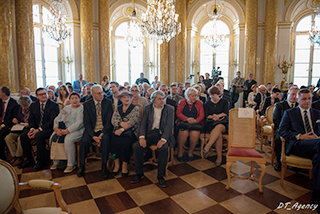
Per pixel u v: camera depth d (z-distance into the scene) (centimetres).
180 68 1082
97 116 383
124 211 255
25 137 387
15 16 630
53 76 988
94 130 379
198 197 286
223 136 400
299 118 322
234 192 299
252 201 276
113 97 532
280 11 1014
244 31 1068
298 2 1001
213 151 470
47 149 415
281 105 384
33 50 664
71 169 368
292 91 378
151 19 595
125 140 348
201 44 1305
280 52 1027
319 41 929
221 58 1284
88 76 945
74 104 386
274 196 288
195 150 480
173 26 611
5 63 582
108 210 257
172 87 530
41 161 375
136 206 265
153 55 1263
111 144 352
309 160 289
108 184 322
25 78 645
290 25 1008
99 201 276
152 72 1275
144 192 299
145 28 617
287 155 307
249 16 978
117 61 1266
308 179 337
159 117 364
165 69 1087
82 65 950
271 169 376
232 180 336
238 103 1098
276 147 372
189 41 1158
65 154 370
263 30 995
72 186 316
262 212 253
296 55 1145
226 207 263
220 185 319
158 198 284
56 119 380
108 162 390
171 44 1092
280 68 1013
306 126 319
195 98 424
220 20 1259
